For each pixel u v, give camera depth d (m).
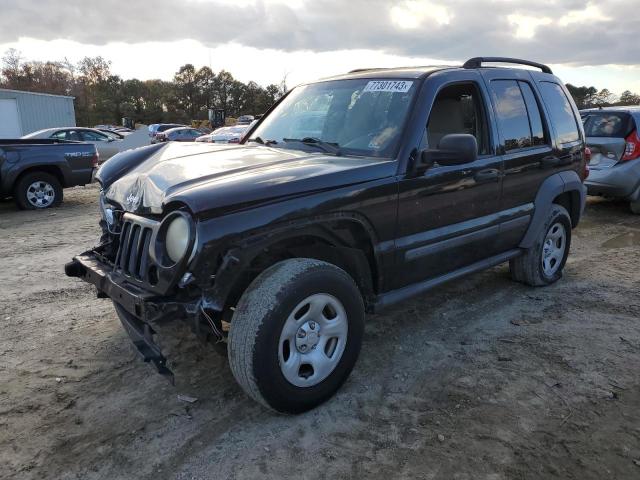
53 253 6.53
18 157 9.48
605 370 3.57
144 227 3.00
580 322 4.37
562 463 2.64
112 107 81.44
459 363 3.67
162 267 2.70
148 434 2.89
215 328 2.75
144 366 3.63
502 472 2.58
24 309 4.64
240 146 4.02
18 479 2.54
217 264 2.69
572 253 6.52
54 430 2.92
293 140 4.02
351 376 3.49
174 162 3.44
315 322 2.99
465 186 3.86
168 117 87.38
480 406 3.14
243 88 91.56
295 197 2.88
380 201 3.27
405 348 3.89
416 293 3.72
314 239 3.23
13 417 3.03
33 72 76.69
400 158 3.40
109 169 3.90
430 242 3.67
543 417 3.03
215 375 3.51
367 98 3.86
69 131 17.80
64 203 10.70
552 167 4.82
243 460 2.68
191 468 2.62
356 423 2.97
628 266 5.95
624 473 2.57
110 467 2.63
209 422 2.99
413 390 3.32
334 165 3.21
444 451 2.73
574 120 5.30
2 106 29.86
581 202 5.42
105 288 3.19
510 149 4.32
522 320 4.41
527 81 4.72
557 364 3.65
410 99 3.62
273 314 2.73
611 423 2.97
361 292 3.44
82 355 3.79
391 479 2.53
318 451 2.74
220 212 2.65
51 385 3.38
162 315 2.71
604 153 8.52
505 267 5.84
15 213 9.46
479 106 4.16
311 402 3.02
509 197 4.36
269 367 2.77
